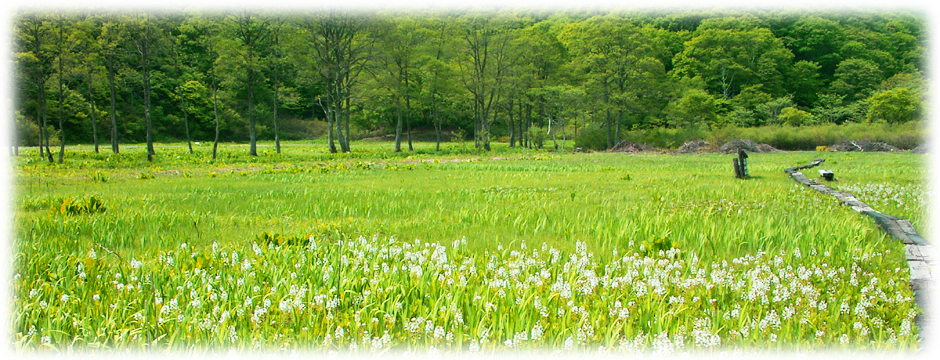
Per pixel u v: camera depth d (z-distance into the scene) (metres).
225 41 32.44
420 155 36.25
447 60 47.56
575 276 5.01
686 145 46.28
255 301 4.40
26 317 4.00
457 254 6.05
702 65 79.12
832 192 11.93
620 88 49.34
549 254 5.95
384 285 4.66
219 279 4.72
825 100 71.88
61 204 9.69
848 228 7.16
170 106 70.19
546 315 4.07
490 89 43.53
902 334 3.83
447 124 86.12
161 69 48.53
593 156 35.41
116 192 12.75
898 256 6.18
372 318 3.98
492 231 7.58
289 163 27.64
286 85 77.19
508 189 13.34
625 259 5.49
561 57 59.03
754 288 4.58
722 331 3.98
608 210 9.16
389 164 25.08
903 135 45.59
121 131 62.44
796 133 48.31
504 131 74.69
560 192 12.69
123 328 3.84
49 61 26.95
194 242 6.86
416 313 4.26
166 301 4.34
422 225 7.95
